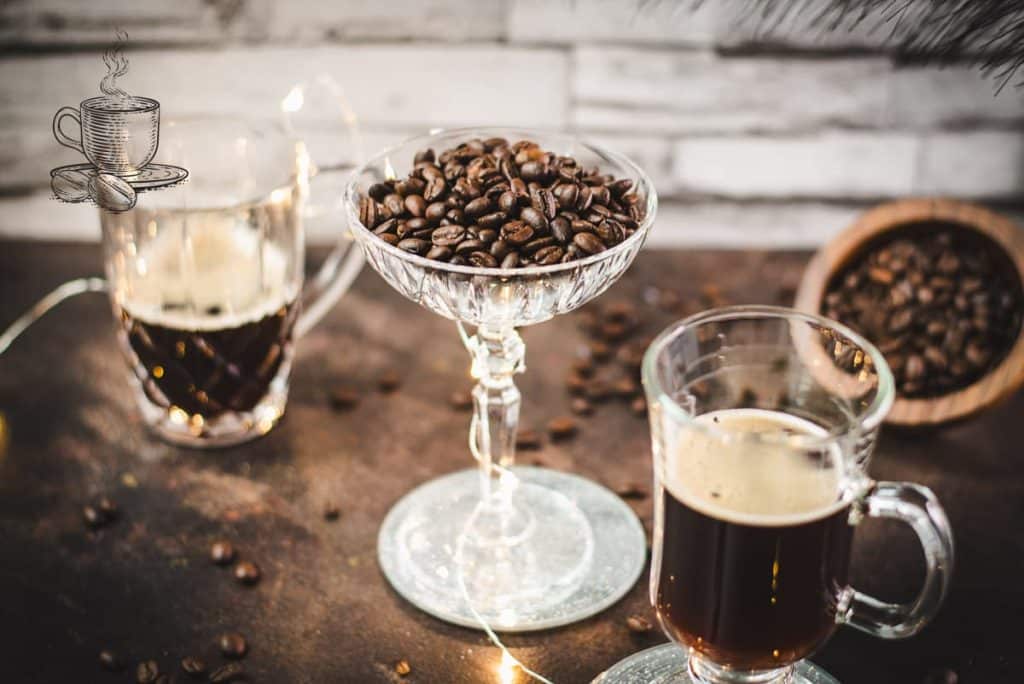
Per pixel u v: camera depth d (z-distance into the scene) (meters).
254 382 0.69
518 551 0.62
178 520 0.65
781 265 0.84
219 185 0.69
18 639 0.58
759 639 0.52
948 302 0.69
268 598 0.60
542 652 0.58
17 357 0.75
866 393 0.53
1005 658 0.57
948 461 0.68
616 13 0.82
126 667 0.57
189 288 0.65
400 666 0.57
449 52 0.83
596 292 0.57
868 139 0.86
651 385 0.51
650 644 0.58
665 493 0.52
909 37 0.58
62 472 0.67
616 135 0.86
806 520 0.50
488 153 0.60
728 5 0.81
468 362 0.76
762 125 0.85
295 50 0.83
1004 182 0.87
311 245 0.86
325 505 0.65
